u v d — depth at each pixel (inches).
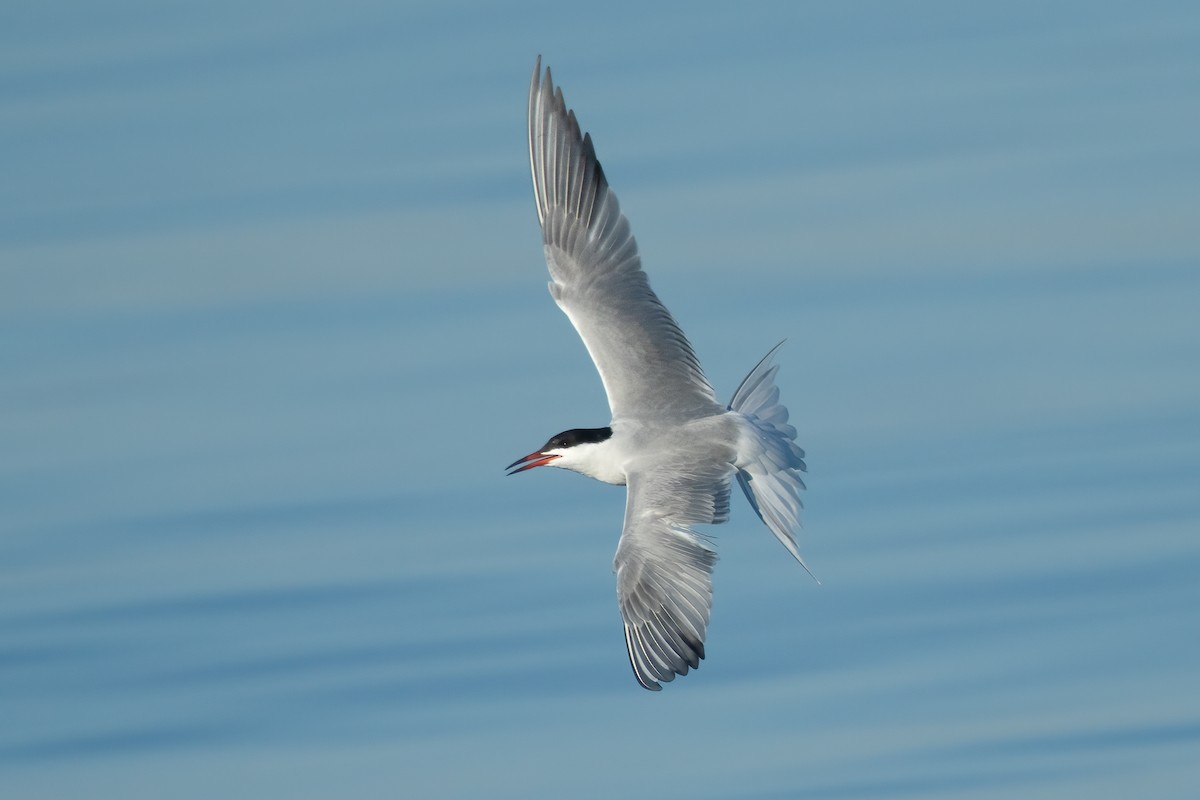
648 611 528.4
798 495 572.1
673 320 607.5
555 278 611.5
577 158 612.7
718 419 579.5
